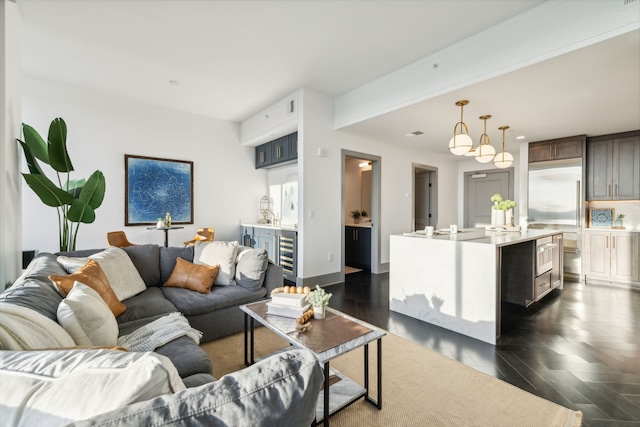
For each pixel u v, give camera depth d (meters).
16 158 2.41
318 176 4.39
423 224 6.86
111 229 4.45
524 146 5.43
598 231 4.61
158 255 2.92
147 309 2.17
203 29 2.82
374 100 3.94
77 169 4.18
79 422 0.44
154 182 4.82
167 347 1.58
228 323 2.59
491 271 2.54
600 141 4.78
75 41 3.02
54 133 2.61
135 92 4.34
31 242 3.84
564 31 2.36
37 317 1.10
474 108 3.63
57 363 0.65
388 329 2.82
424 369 2.11
